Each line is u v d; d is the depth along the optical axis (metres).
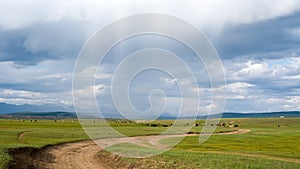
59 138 97.69
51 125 183.62
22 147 59.31
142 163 48.78
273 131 173.62
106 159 58.06
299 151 78.69
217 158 51.50
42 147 69.75
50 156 61.03
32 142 79.25
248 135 135.25
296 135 136.88
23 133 106.12
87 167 50.06
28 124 186.75
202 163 45.06
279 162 50.00
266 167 42.91
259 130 183.88
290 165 46.81
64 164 52.75
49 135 104.31
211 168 41.09
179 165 44.78
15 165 42.78
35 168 46.53
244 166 43.06
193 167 42.62
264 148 86.31
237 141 107.69
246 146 91.44
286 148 86.75
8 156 45.94
